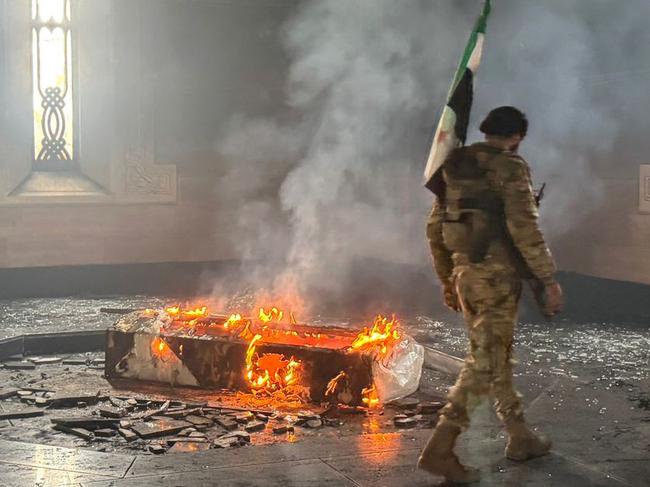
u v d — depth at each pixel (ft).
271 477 14.46
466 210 14.24
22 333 27.73
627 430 17.24
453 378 23.36
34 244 41.47
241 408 20.27
